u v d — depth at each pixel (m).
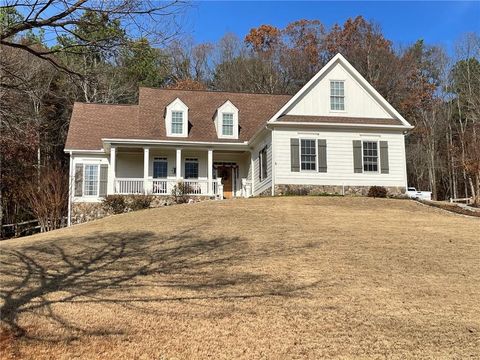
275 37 54.53
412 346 6.73
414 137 49.44
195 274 10.38
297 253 12.05
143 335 7.07
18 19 6.02
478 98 45.31
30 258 12.33
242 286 9.42
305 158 23.50
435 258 11.59
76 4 6.00
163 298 8.75
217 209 19.09
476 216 19.09
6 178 23.05
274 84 52.00
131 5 6.07
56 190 23.83
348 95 24.91
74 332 7.17
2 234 25.12
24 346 6.65
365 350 6.59
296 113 24.28
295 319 7.66
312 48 52.09
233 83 52.06
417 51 51.88
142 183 24.77
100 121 28.22
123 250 12.95
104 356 6.39
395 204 20.95
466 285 9.51
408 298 8.70
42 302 8.52
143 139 24.84
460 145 44.84
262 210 18.83
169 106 26.95
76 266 11.36
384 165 23.94
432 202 22.89
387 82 50.19
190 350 6.58
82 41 6.43
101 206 24.77
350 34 52.34
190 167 27.50
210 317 7.77
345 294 8.88
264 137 24.91
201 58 52.03
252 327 7.35
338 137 23.86
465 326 7.44
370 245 12.94
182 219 17.36
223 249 12.66
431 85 49.66
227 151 27.75
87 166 26.44
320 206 19.84
